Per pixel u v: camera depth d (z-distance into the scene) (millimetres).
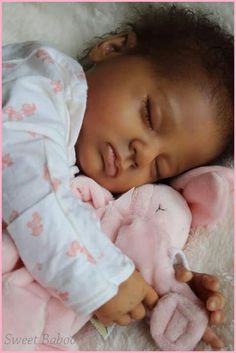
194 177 459
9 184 356
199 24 513
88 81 456
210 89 448
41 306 357
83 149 440
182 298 379
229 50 476
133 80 445
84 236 352
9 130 370
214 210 443
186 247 444
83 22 547
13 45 447
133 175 444
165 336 374
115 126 434
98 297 344
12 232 351
